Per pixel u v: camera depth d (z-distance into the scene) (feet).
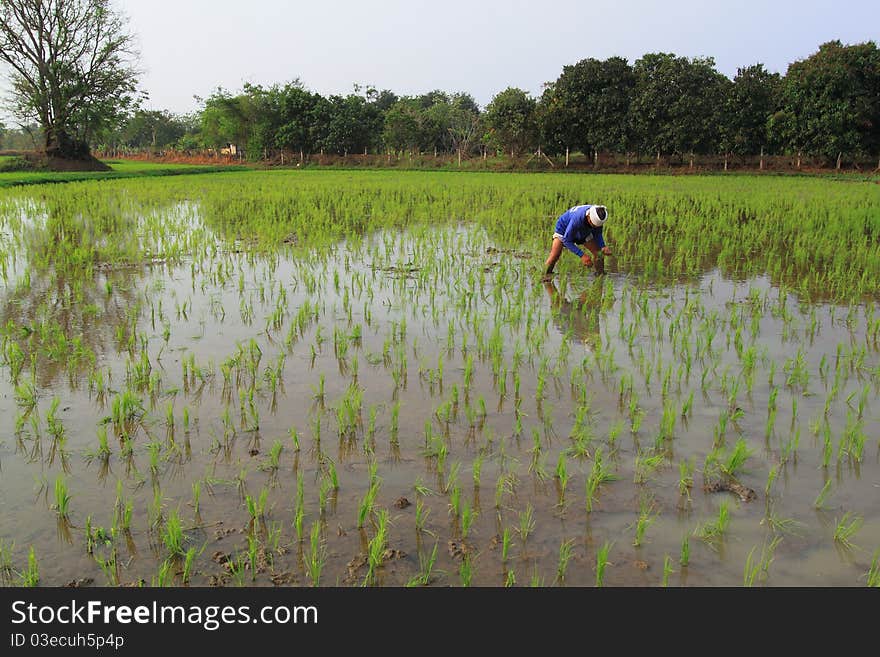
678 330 21.25
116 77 130.11
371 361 18.51
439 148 176.24
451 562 10.05
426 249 35.29
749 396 16.10
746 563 10.04
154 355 18.88
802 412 15.19
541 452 13.33
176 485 12.03
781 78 117.19
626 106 123.75
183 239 37.63
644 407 15.44
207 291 26.40
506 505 11.52
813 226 41.16
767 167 119.96
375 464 12.23
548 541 10.53
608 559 10.11
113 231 41.83
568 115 126.52
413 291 26.40
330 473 12.48
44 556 10.12
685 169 118.83
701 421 14.73
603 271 29.27
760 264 31.71
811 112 109.81
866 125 109.70
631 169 123.03
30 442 13.64
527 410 15.34
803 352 19.27
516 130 132.98
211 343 20.01
